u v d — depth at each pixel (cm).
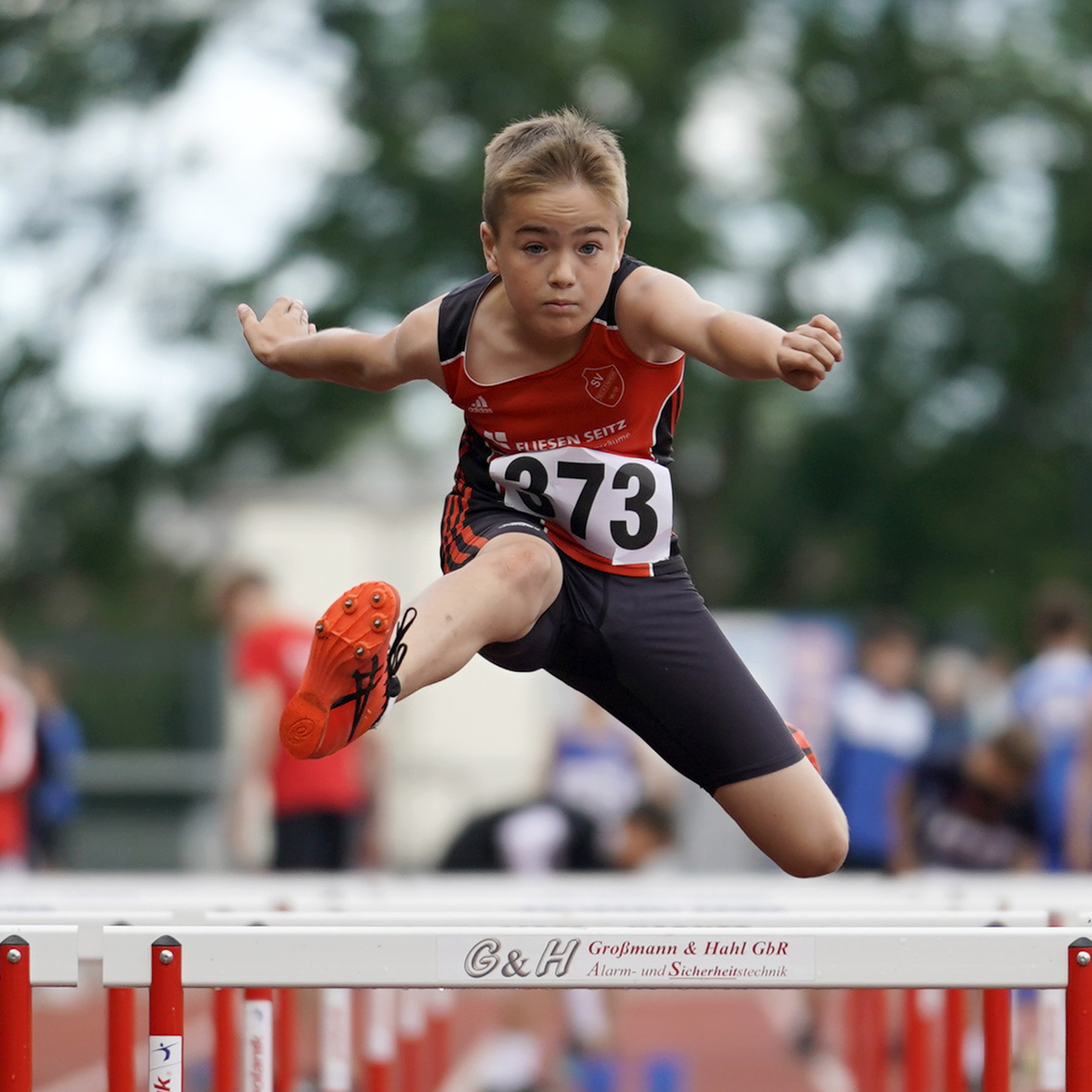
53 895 1588
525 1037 2452
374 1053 1625
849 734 2950
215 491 7250
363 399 7206
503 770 4784
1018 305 7919
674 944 998
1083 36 8119
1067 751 2700
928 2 7988
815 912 1184
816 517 8431
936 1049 2225
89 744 4725
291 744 974
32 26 6950
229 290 6981
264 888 1695
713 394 7456
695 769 1165
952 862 2670
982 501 8256
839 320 7906
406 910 1331
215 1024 1409
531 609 1054
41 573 7769
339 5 7050
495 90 6888
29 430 7294
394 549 5112
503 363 1075
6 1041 1008
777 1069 2858
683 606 1136
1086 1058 992
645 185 6906
